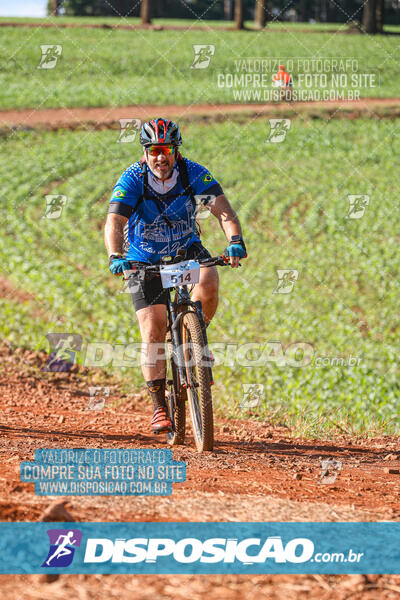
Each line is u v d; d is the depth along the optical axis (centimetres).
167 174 1619
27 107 11912
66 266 4875
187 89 13575
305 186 8162
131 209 1652
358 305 4456
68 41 17725
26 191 7438
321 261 5362
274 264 5253
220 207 1689
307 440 2106
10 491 1110
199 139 10350
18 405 2486
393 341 3791
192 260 1614
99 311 4006
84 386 2977
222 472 1416
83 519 1004
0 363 3138
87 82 14312
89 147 9712
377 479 1443
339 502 1194
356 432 2328
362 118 12206
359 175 8862
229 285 4562
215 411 2578
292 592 822
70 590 802
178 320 1652
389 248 5881
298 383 3023
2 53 15750
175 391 1742
